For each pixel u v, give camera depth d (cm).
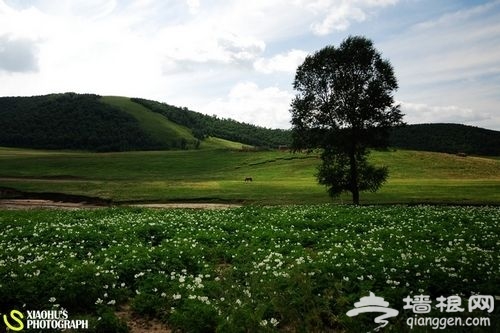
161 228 2241
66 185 7544
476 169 10606
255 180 9569
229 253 1748
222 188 7194
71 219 2758
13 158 14025
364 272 1295
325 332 1002
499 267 1323
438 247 1748
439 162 11338
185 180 9638
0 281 1177
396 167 10706
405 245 1770
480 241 1842
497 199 5216
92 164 12756
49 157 14438
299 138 4459
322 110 4297
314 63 4400
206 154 15012
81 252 1734
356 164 4425
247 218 2819
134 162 13350
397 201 5119
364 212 2991
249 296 1155
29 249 1686
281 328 1032
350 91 4222
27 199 6012
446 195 5803
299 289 1185
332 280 1250
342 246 1767
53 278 1226
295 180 9200
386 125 4175
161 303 1161
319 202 5338
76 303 1169
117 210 3594
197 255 1653
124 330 1029
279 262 1501
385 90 4262
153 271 1441
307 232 2166
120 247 1741
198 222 2594
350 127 4231
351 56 4269
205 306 1050
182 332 1023
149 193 6384
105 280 1287
